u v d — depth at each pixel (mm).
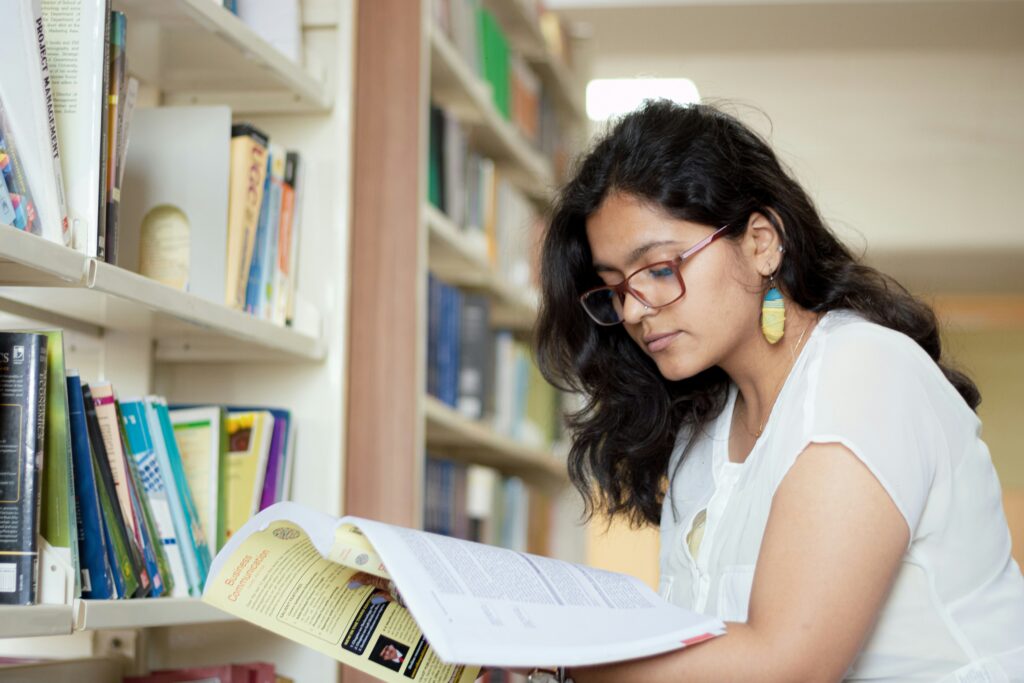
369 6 2248
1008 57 5918
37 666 1430
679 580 1411
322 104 1907
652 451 1529
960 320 8312
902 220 7254
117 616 1310
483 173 3041
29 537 1196
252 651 1853
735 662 1054
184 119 1659
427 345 2643
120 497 1411
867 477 1107
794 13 5473
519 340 3672
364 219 2197
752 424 1369
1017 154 7055
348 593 1155
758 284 1307
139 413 1521
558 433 3770
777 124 6809
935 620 1182
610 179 1312
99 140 1259
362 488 2119
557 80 3949
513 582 1043
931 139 6938
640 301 1301
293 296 1882
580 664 955
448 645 897
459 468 2947
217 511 1661
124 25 1343
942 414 1188
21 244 1081
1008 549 1245
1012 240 7211
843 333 1222
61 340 1258
